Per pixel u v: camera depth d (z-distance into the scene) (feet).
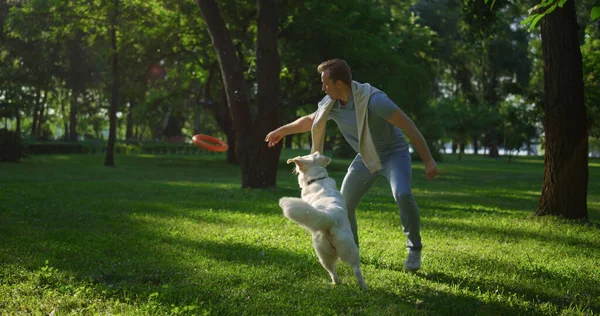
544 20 31.12
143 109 112.98
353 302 13.62
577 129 31.19
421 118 101.71
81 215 28.50
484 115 160.56
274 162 50.03
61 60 137.80
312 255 19.04
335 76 16.05
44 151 131.13
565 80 30.94
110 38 88.89
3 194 37.88
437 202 42.88
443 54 153.79
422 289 15.11
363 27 83.46
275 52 48.83
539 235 26.04
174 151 158.10
